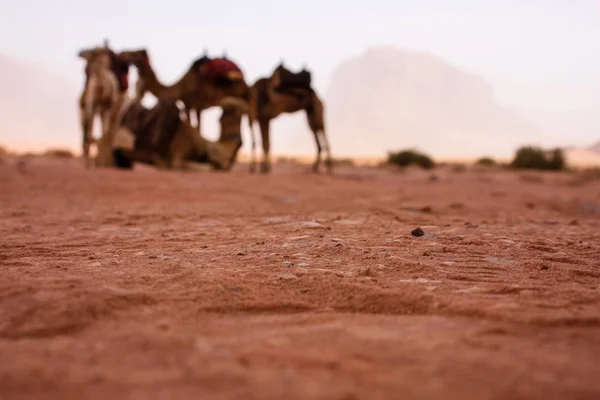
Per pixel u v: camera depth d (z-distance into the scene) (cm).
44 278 414
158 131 1978
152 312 339
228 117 2245
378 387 217
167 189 1428
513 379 222
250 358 252
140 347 268
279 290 400
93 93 1950
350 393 208
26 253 574
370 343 274
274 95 2345
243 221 888
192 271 450
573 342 273
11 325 303
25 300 336
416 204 1268
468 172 4028
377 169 4162
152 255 552
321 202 1250
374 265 486
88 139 1970
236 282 415
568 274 466
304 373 233
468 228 786
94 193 1348
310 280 420
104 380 225
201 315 341
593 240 691
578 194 1933
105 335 290
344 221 852
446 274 457
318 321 327
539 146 4747
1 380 224
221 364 241
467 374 229
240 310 357
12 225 828
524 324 308
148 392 211
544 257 542
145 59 2205
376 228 766
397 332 295
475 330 293
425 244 604
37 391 215
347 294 387
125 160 2019
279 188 1589
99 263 509
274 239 656
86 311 328
